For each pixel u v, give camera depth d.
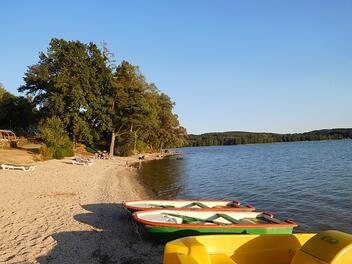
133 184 26.05
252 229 10.07
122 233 11.31
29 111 64.25
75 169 30.91
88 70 50.47
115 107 55.22
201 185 28.28
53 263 8.44
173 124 83.19
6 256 8.72
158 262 8.92
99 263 8.70
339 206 18.27
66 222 12.27
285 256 7.36
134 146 63.97
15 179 21.91
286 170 40.12
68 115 47.09
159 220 11.22
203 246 6.32
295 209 17.94
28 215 12.93
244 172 39.12
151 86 72.00
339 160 52.78
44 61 53.62
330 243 5.69
